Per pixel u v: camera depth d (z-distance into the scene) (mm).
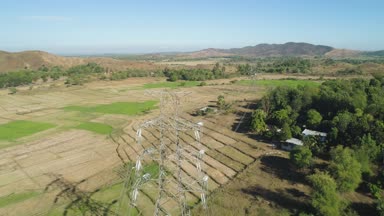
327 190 43094
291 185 52812
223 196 50250
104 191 54031
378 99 83875
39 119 107688
